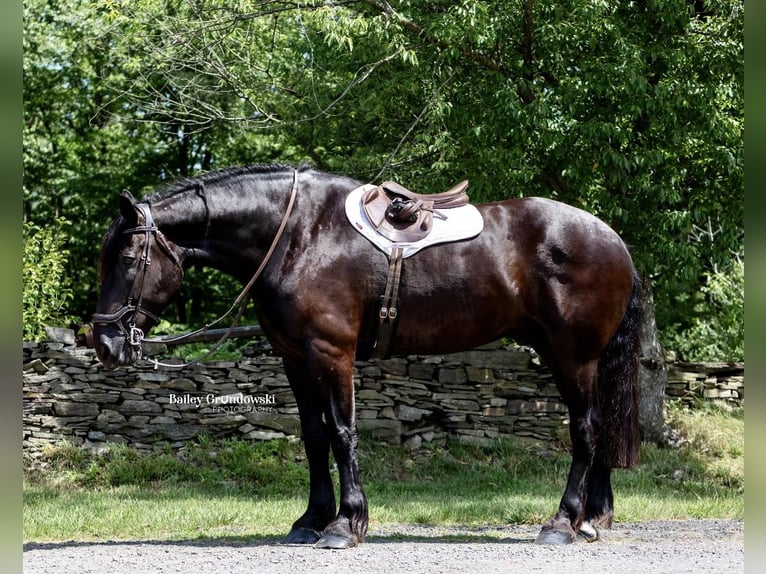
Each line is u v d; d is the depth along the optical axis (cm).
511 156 1010
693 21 1086
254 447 1057
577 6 1008
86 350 1059
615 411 616
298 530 602
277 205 581
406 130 1170
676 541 631
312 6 1043
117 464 1013
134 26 1220
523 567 500
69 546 608
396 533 696
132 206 558
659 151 1025
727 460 1100
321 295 566
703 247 1134
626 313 621
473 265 587
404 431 1094
